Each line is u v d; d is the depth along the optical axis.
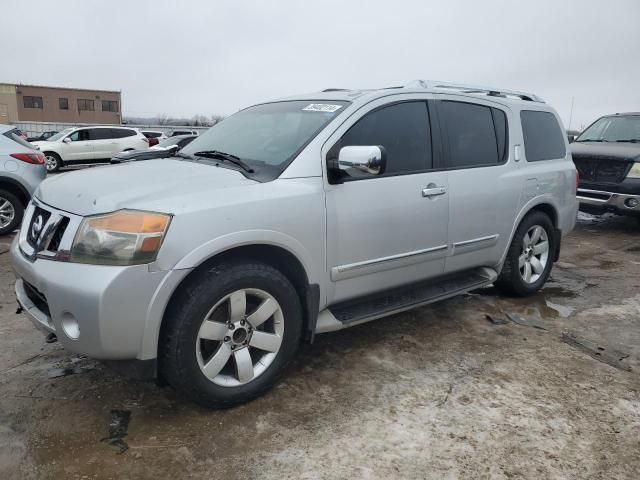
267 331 3.02
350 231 3.23
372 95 3.54
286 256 3.03
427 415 2.88
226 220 2.68
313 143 3.18
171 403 2.95
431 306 4.58
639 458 2.57
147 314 2.51
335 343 3.79
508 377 3.33
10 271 5.39
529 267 4.78
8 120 55.19
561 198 4.92
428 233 3.69
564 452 2.60
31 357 3.46
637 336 4.05
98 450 2.54
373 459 2.52
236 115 4.22
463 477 2.41
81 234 2.53
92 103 57.97
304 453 2.55
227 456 2.52
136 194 2.67
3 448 2.53
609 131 8.89
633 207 7.58
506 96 4.68
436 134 3.83
